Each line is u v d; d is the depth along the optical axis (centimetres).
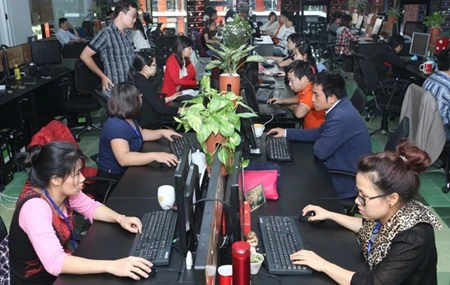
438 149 368
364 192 157
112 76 451
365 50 765
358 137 275
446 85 394
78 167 180
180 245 168
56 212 183
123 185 245
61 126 274
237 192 153
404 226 155
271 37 977
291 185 240
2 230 182
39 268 185
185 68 497
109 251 181
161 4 1340
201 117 196
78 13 1116
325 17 1228
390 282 151
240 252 132
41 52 590
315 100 283
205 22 1046
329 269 160
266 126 391
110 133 276
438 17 615
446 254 303
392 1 925
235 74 336
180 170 159
